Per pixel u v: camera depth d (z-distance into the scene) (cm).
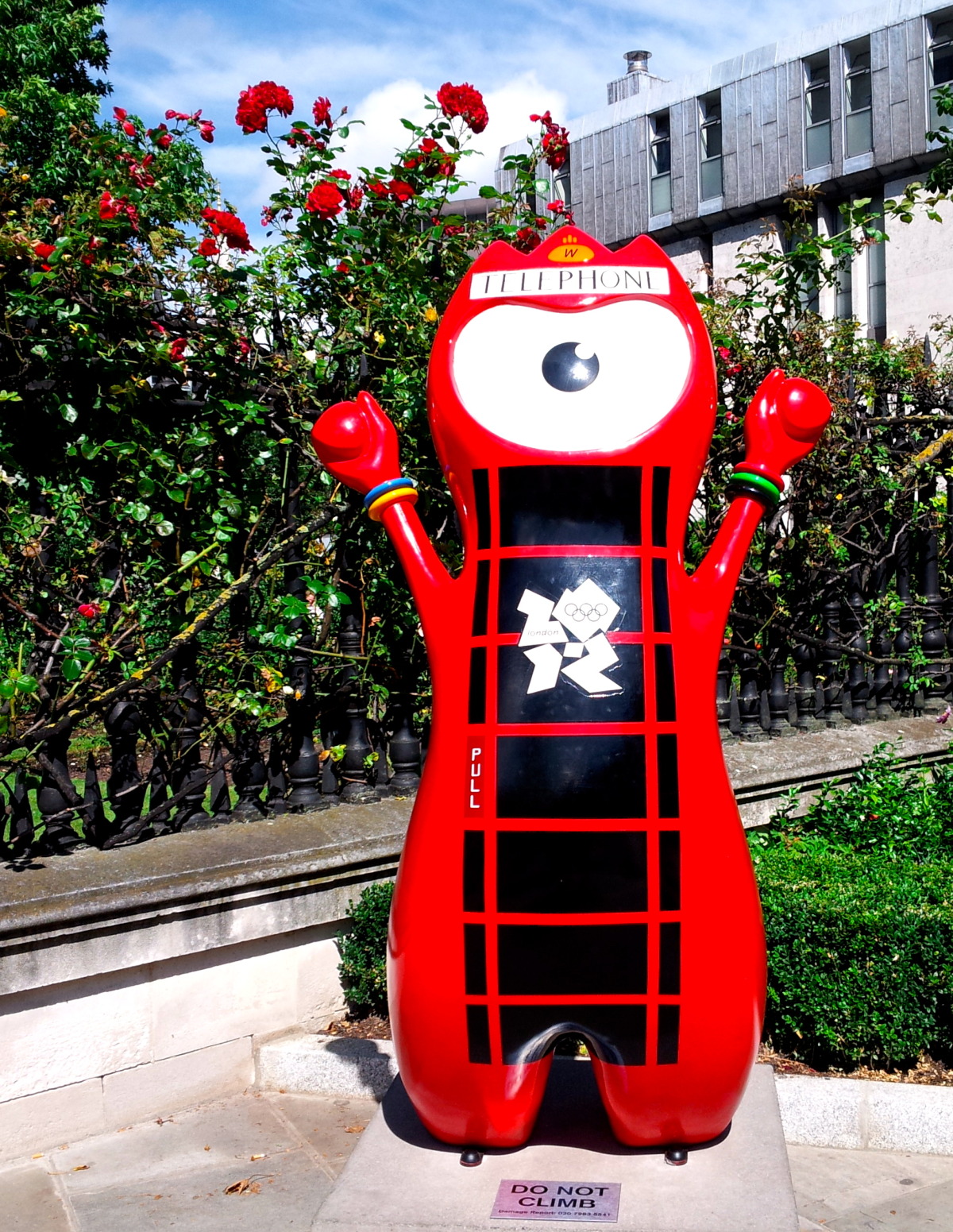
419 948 234
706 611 245
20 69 1245
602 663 231
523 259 268
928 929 365
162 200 422
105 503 395
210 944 370
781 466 263
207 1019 377
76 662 360
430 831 236
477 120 456
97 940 346
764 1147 245
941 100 699
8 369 386
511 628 235
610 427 243
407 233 468
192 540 412
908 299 1939
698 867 228
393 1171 239
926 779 598
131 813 405
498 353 253
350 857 398
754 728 579
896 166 1947
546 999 228
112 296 383
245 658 426
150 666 387
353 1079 378
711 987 228
